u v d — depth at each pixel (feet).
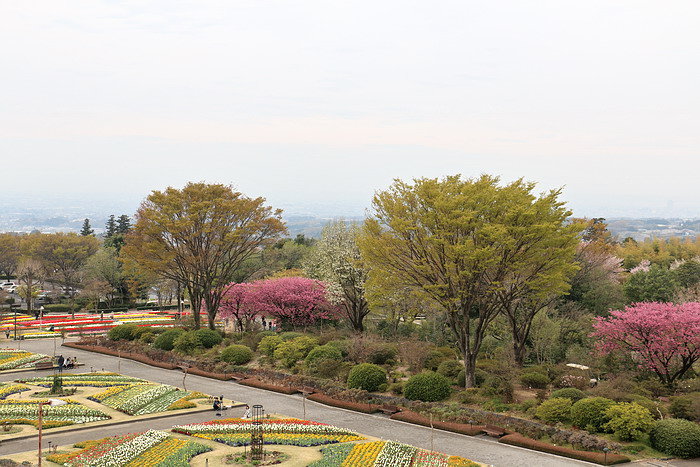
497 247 148.87
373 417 145.28
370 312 244.83
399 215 158.92
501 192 151.94
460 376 161.17
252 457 109.91
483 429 131.23
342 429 131.23
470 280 152.66
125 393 159.74
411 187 159.84
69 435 126.93
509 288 165.37
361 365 165.99
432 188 154.40
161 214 237.66
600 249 218.59
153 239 242.78
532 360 191.72
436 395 149.48
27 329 290.35
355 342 188.55
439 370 170.60
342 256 223.10
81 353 230.07
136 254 242.17
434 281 158.40
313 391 168.25
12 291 431.84
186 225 233.14
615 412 121.80
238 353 201.77
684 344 146.92
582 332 190.29
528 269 161.79
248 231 246.06
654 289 202.28
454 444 123.85
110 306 379.55
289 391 168.66
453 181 165.37
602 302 209.26
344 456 111.14
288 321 250.78
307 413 148.77
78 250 434.71
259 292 248.52
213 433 126.82
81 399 154.10
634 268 296.71
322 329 240.32
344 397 158.30
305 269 273.95
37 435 124.47
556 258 155.94
